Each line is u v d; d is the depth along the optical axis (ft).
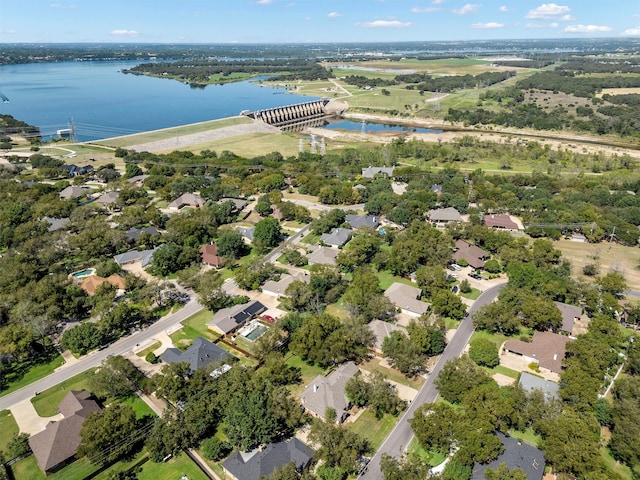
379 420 322.34
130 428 295.89
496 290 500.33
